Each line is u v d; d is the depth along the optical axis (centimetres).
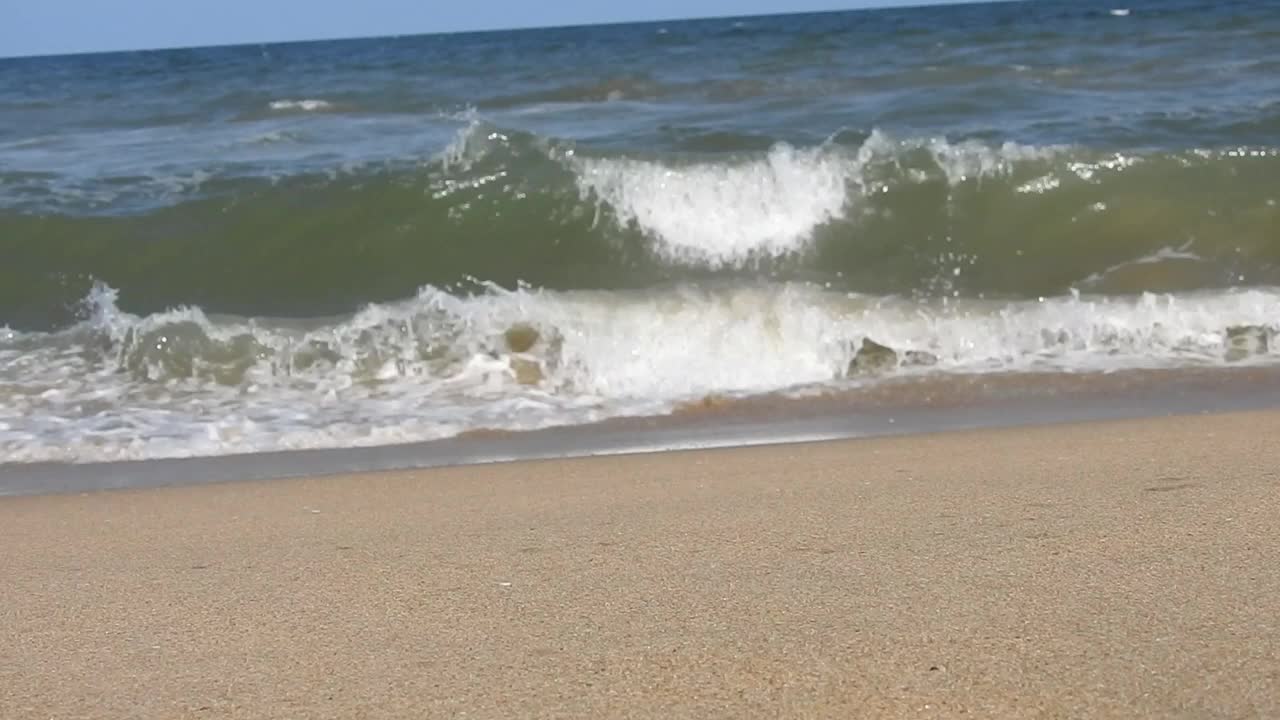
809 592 322
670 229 889
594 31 5728
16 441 611
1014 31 2344
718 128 1201
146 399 671
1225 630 278
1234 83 1412
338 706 262
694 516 421
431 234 895
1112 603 300
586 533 404
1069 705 244
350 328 730
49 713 268
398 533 422
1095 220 884
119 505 497
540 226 893
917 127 1165
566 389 686
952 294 815
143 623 331
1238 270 835
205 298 847
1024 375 685
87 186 1001
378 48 4222
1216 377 672
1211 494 410
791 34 2922
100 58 5344
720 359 712
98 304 834
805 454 532
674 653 281
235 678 283
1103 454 497
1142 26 2303
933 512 407
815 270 854
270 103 1636
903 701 249
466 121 1338
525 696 262
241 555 403
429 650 295
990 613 297
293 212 916
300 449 596
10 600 362
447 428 621
